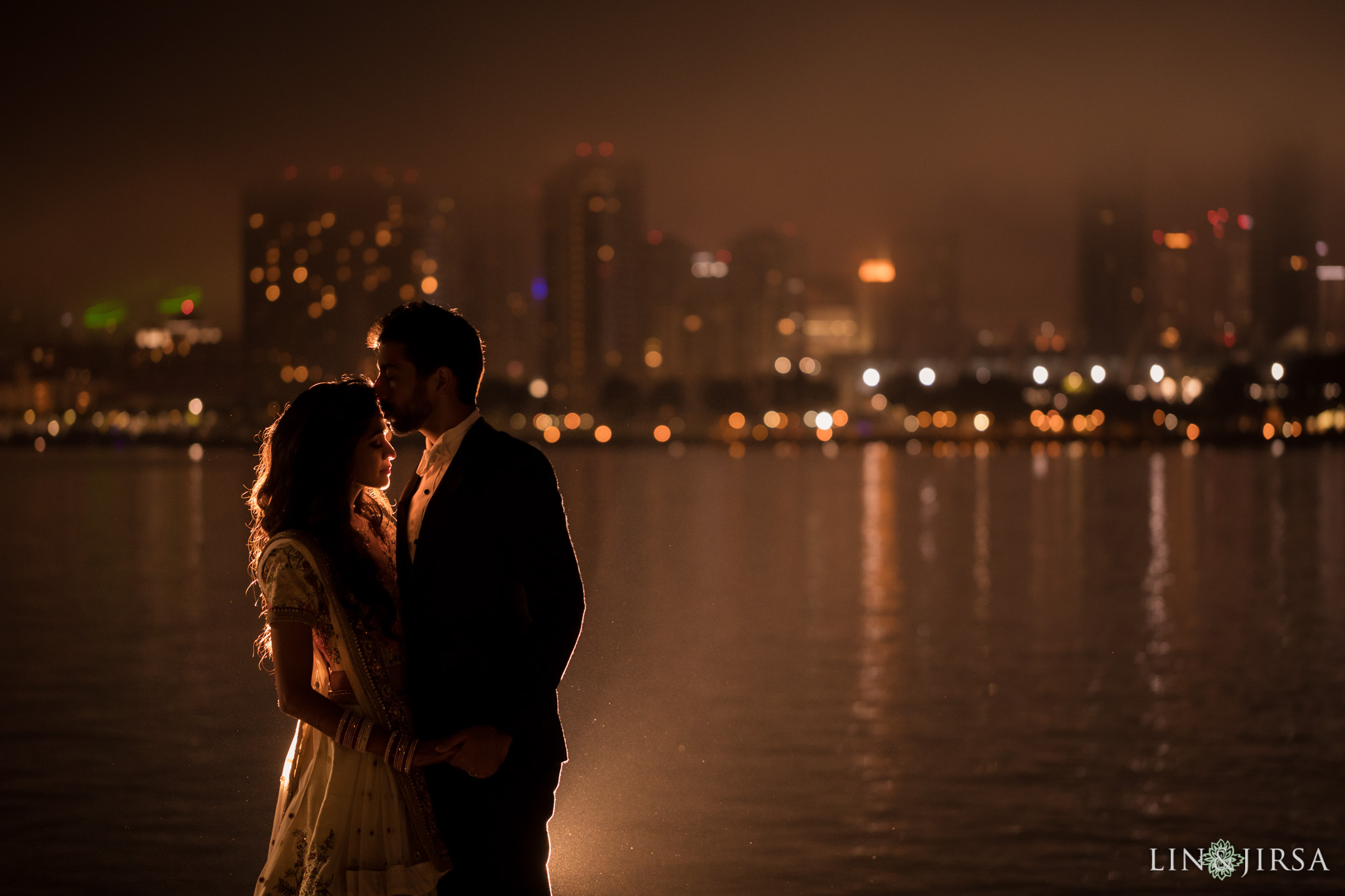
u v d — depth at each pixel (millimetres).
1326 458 106812
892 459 113312
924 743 10883
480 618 3859
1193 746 11039
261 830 7820
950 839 8297
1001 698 12992
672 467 91875
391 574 3982
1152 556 30000
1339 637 17469
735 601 20562
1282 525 39219
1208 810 9141
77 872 7273
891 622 18828
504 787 3861
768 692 12859
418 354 3938
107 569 26312
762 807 8523
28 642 16422
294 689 3742
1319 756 10664
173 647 15414
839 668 14602
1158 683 13977
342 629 3783
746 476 77438
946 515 44719
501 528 3848
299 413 3861
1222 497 54594
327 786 3850
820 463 102438
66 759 9758
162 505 46406
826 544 32688
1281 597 22281
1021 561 28641
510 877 3873
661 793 8586
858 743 10773
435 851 3869
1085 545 32969
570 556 3895
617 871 7195
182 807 8242
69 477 75375
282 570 3752
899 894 7297
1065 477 76438
